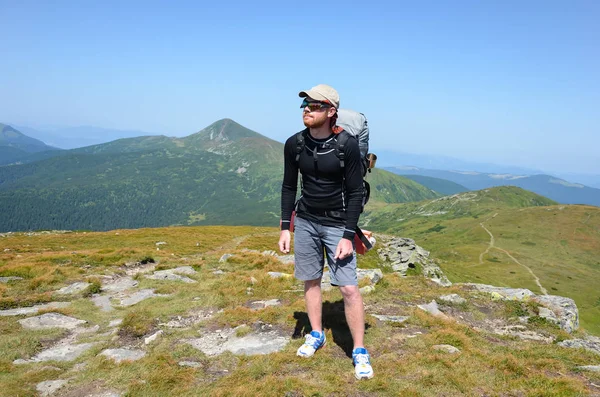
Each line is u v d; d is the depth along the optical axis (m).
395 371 5.92
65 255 22.69
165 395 5.47
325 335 7.11
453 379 5.66
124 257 21.78
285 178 6.03
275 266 16.95
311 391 5.18
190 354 6.98
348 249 5.42
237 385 5.52
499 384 5.69
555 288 164.62
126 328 8.78
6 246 56.44
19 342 8.02
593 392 5.56
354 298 5.75
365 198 6.36
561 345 9.00
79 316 10.42
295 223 6.06
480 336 8.46
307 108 5.18
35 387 5.98
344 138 5.23
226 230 101.38
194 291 12.05
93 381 6.07
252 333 7.91
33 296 12.46
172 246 58.34
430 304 10.65
